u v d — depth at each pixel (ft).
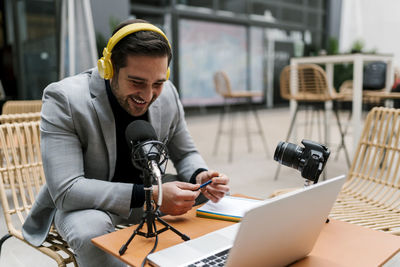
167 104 4.02
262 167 11.25
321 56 10.48
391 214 4.36
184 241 2.79
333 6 30.58
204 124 20.94
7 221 4.00
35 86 16.31
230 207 3.46
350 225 3.20
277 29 28.27
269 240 2.06
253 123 21.27
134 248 2.67
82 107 3.40
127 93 3.01
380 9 27.50
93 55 11.53
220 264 2.36
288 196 1.97
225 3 25.16
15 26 15.61
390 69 11.20
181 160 4.35
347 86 15.70
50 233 3.93
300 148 3.07
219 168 11.11
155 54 2.82
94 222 3.09
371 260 2.54
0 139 4.23
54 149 3.27
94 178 3.63
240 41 26.32
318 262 2.50
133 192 3.14
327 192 2.26
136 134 2.77
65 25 11.85
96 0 17.29
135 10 21.02
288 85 10.52
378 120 5.31
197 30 23.99
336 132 17.93
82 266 3.21
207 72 24.97
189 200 3.09
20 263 5.49
